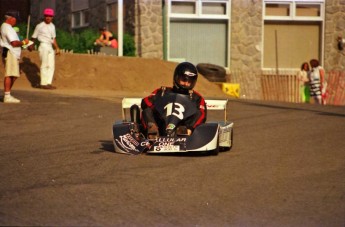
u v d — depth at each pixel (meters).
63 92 27.53
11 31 22.81
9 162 13.97
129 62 31.75
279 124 20.88
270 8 38.09
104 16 38.94
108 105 24.34
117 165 13.48
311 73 32.88
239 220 9.55
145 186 11.56
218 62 37.88
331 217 9.77
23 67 30.02
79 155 14.80
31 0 46.84
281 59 38.50
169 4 36.97
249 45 37.84
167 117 14.64
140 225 9.18
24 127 19.34
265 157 14.82
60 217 9.47
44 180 12.05
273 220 9.57
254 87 37.78
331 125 20.72
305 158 14.76
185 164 13.68
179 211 9.96
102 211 9.85
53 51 28.14
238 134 18.69
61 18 44.28
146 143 14.59
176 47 37.41
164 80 31.34
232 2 37.62
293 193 11.24
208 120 21.50
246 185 11.80
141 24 36.09
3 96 25.08
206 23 37.69
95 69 30.73
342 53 38.31
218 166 13.54
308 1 38.22
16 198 10.59
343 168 13.57
